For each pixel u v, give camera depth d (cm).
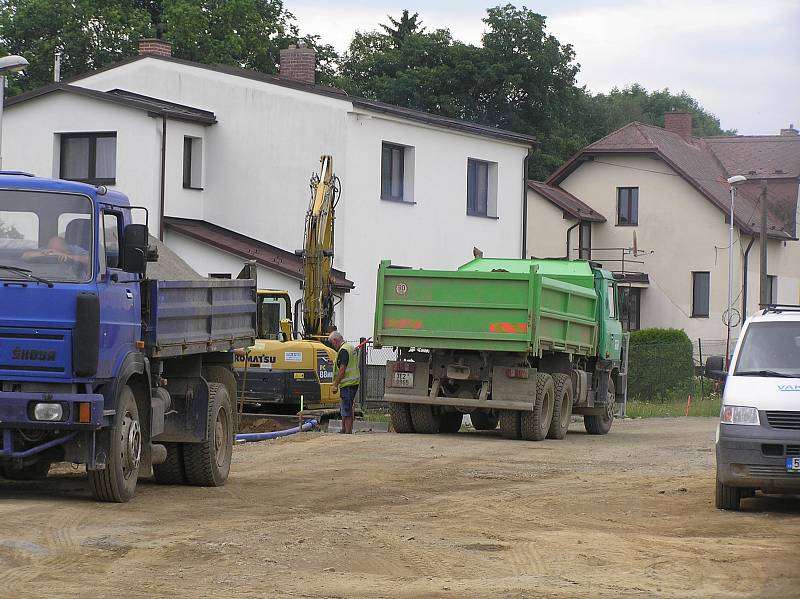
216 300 1514
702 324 5666
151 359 1362
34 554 991
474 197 4109
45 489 1395
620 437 2569
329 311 2947
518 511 1332
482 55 6825
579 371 2547
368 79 6988
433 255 3884
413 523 1220
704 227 5662
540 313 2261
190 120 3638
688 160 5941
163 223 3509
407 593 891
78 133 3606
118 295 1245
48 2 6041
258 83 3662
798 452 1323
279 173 3634
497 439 2325
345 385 2434
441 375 2339
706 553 1086
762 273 4347
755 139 6431
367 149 3612
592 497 1466
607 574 984
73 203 1206
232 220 3697
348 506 1341
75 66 5991
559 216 5644
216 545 1052
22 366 1174
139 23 6050
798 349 1438
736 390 1371
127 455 1278
